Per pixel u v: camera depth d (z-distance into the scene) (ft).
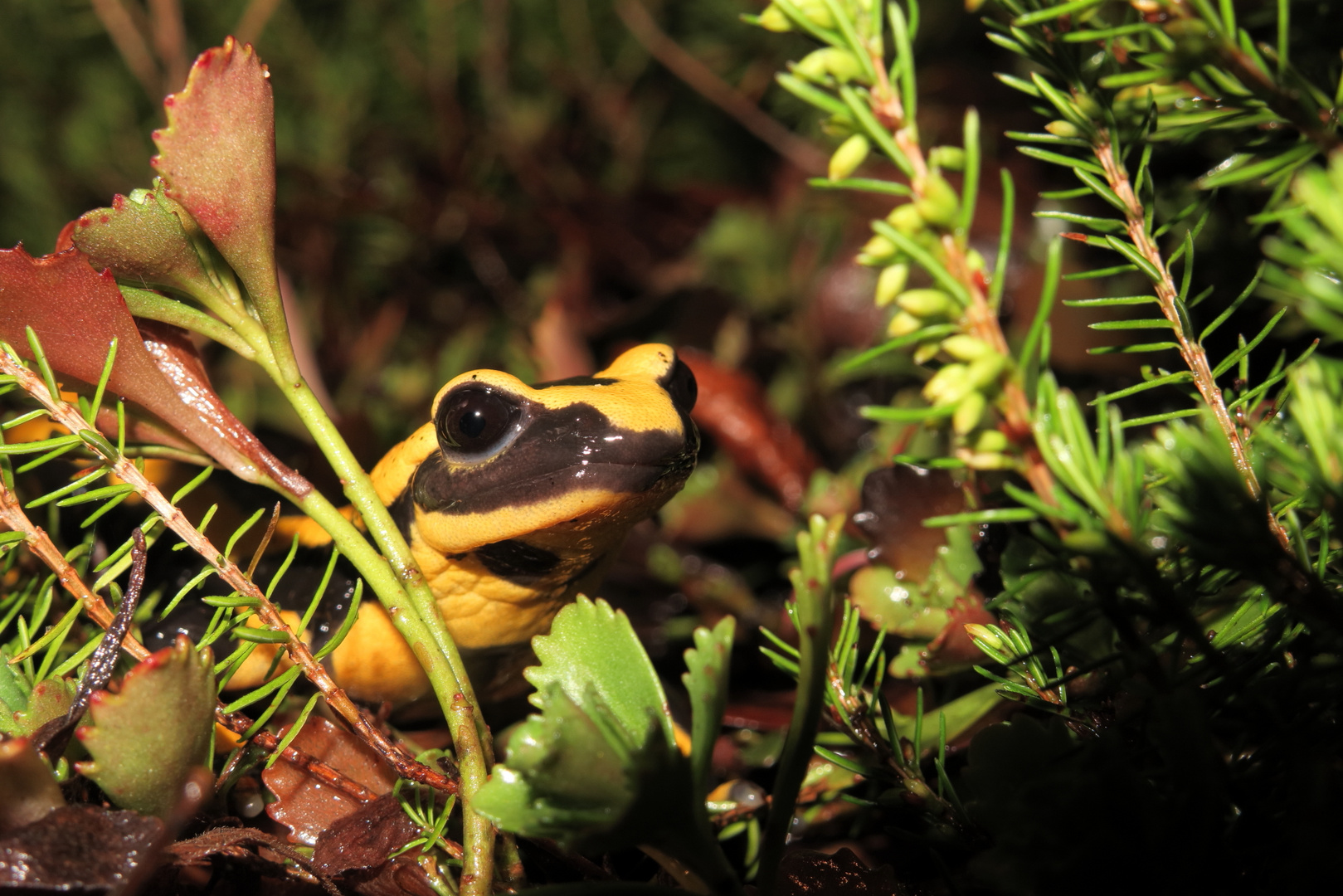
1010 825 0.41
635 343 0.73
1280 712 0.44
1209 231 0.55
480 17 0.77
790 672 0.46
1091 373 0.59
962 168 0.40
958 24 0.73
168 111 0.45
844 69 0.41
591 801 0.40
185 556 0.57
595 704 0.43
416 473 0.55
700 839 0.42
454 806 0.47
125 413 0.48
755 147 0.81
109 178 0.74
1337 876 0.39
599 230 0.77
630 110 0.79
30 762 0.43
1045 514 0.41
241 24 0.71
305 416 0.47
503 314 0.77
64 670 0.46
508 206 0.77
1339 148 0.43
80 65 0.76
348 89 0.75
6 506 0.46
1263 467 0.44
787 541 0.65
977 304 0.39
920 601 0.50
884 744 0.47
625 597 0.64
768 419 0.68
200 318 0.47
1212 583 0.45
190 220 0.47
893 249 0.40
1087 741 0.43
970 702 0.49
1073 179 0.63
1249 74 0.43
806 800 0.51
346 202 0.73
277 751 0.46
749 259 0.72
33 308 0.46
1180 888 0.38
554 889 0.43
